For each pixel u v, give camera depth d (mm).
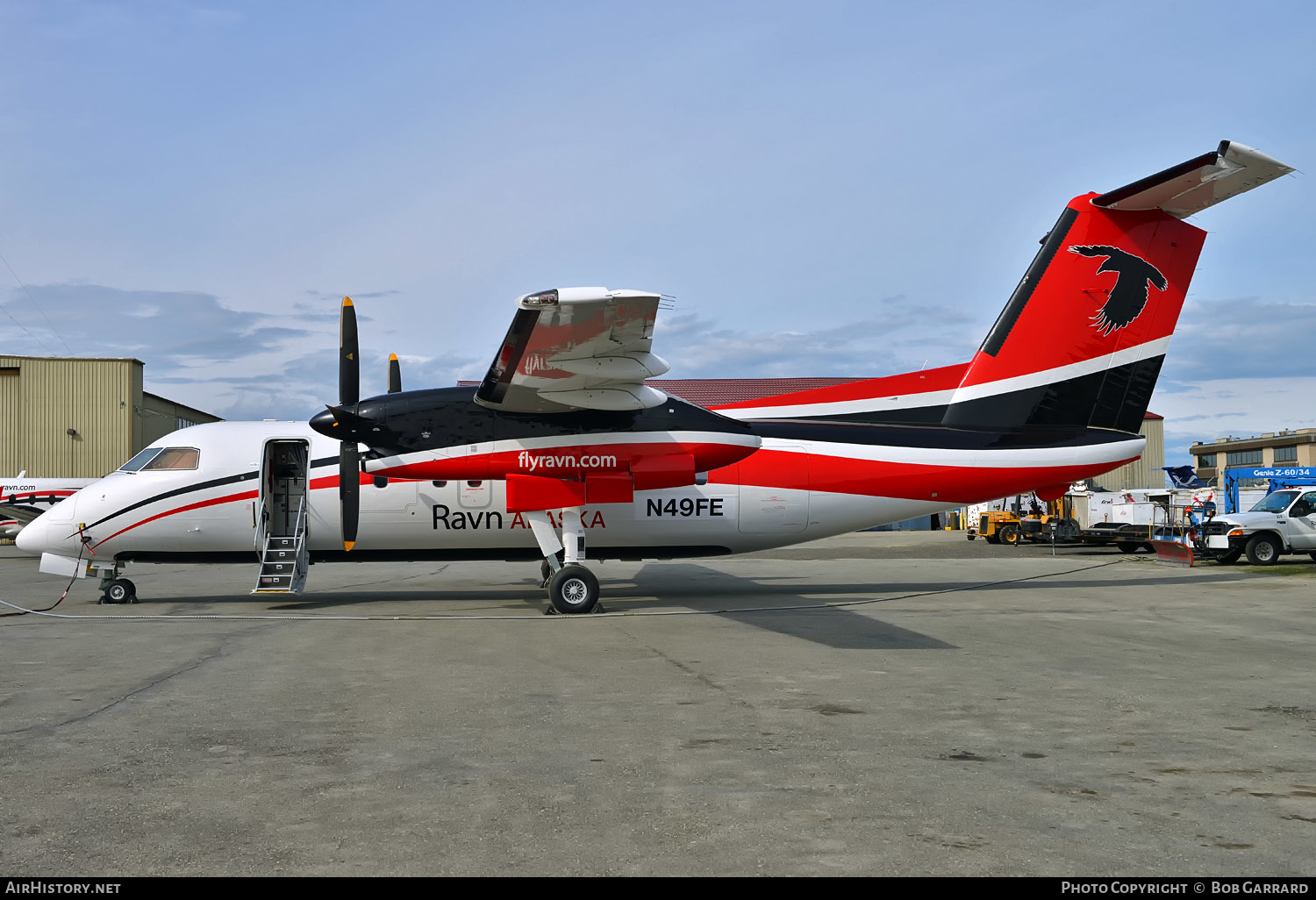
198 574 18719
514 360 9617
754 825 3703
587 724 5453
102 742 5023
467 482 12383
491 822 3740
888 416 12789
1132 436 12594
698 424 11070
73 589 15125
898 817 3791
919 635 9172
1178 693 6320
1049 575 17141
